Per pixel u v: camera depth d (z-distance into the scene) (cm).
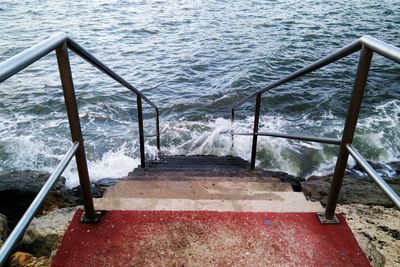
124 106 1016
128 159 698
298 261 174
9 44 1653
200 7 2483
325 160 695
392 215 306
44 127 855
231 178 393
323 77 1166
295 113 944
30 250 255
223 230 194
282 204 237
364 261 174
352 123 166
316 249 180
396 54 122
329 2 2500
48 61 1395
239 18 2103
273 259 175
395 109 905
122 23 2078
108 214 206
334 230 193
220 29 1870
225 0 2733
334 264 172
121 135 831
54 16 2320
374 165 646
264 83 1160
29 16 2325
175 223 200
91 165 677
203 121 915
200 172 467
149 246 184
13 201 462
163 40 1708
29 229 262
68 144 771
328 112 935
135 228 196
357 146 723
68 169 631
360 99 160
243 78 1191
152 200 237
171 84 1181
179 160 634
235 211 217
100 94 1087
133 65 1373
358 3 2427
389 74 1156
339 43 1570
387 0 2489
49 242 251
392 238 257
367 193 435
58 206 436
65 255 178
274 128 855
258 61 1355
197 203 235
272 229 194
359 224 279
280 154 712
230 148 754
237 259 175
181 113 969
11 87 1124
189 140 810
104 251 180
